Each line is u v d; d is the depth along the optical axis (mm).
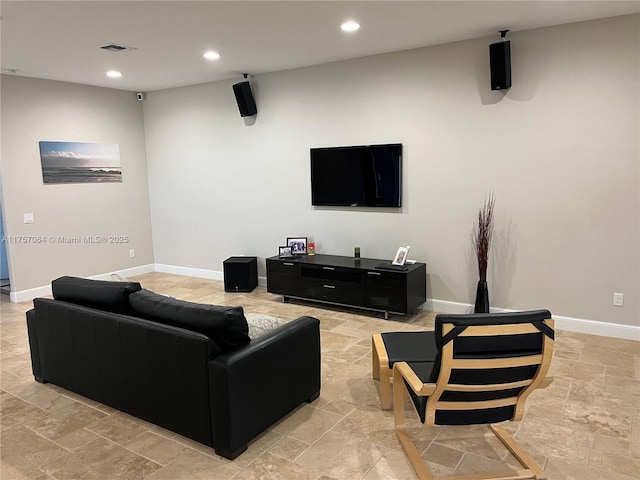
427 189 4793
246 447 2559
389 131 4934
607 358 3648
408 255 5012
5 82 5398
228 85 6039
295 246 5609
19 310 5320
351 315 4875
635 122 3797
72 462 2480
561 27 3951
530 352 2100
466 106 4473
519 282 4430
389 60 4812
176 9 3342
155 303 2764
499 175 4398
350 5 3355
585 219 4074
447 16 3666
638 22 3688
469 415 2299
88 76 5645
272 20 3650
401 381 2598
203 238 6711
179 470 2395
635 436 2625
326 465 2418
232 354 2451
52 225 5957
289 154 5688
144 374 2742
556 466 2377
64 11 3328
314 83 5344
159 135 6859
